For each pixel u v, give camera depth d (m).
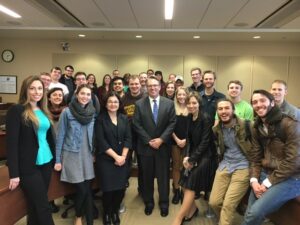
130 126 3.00
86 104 2.61
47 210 2.21
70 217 3.01
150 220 2.96
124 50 7.92
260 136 2.21
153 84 3.03
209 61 7.80
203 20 5.64
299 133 1.93
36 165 2.16
